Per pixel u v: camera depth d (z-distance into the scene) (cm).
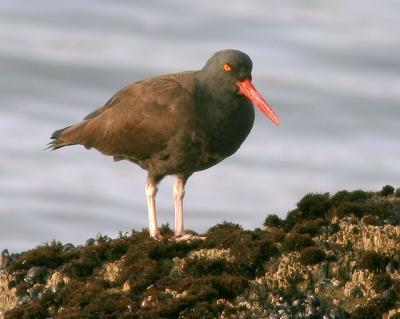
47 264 1595
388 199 1666
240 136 1711
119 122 1722
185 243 1571
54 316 1466
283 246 1518
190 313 1409
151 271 1500
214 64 1681
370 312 1399
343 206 1606
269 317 1398
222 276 1470
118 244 1588
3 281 1576
